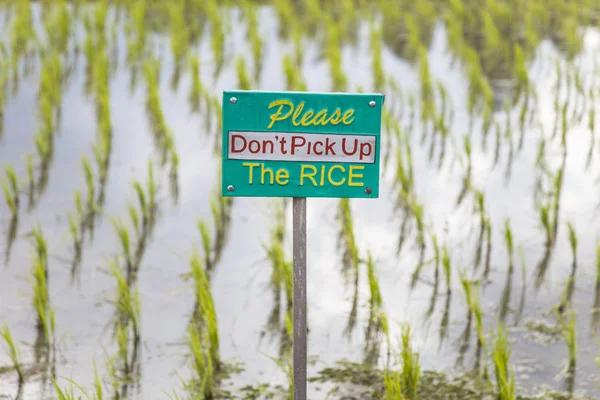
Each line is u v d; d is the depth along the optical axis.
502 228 6.27
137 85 9.49
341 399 4.20
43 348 4.66
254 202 6.84
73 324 4.93
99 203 6.67
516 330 4.88
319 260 5.86
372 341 4.81
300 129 3.08
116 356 4.59
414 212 6.04
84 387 4.29
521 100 9.15
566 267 5.66
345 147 3.10
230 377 4.41
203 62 10.39
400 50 11.25
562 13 13.11
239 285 5.49
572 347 4.46
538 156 7.32
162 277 5.56
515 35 11.97
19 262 5.70
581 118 8.51
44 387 4.28
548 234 5.97
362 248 6.02
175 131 8.19
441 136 8.14
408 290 5.43
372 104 3.07
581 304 5.17
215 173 7.29
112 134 8.06
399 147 7.07
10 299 5.20
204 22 12.38
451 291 5.39
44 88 8.84
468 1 14.02
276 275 5.49
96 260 5.77
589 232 6.17
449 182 7.14
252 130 3.07
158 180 7.11
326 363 4.56
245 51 10.88
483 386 4.30
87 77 9.68
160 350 4.68
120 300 5.03
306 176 3.12
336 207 6.81
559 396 4.19
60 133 8.04
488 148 7.84
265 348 4.73
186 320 5.02
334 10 13.39
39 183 6.98
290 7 12.88
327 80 9.73
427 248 6.01
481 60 10.80
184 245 6.03
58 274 5.55
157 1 13.29
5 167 7.23
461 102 9.13
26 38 10.39
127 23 11.15
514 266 5.70
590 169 7.30
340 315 5.12
